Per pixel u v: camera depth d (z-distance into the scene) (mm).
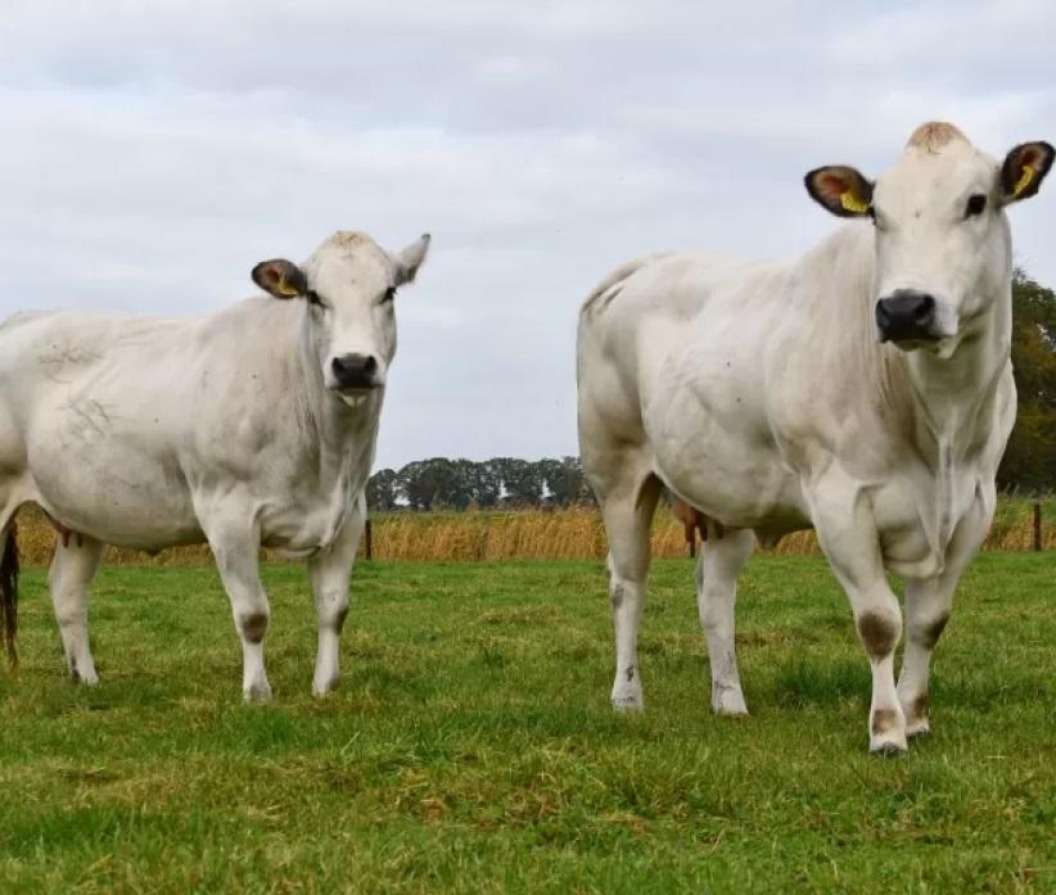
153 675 11070
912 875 5270
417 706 9000
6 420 11016
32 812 6148
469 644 13453
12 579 11055
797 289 8023
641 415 9539
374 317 9273
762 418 8172
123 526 10430
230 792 6438
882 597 7520
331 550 9844
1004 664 11180
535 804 6133
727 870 5332
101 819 5949
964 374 7195
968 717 8711
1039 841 5762
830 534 7594
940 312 6746
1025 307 58562
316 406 9430
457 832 5871
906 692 8039
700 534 9445
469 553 29469
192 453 9836
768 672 10930
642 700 9586
